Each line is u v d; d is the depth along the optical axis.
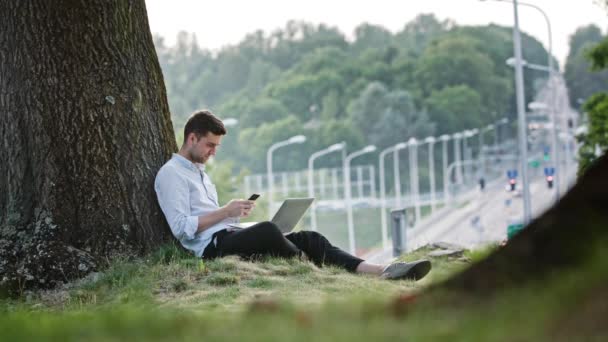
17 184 11.27
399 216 25.09
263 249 10.64
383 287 9.25
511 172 88.50
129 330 4.04
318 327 3.47
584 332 2.91
